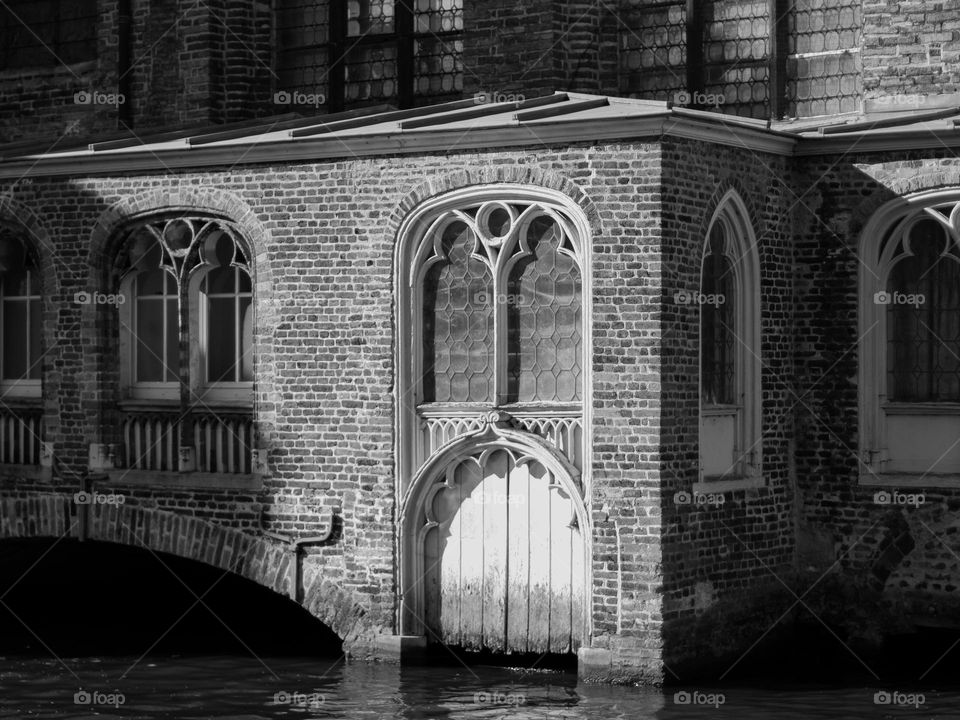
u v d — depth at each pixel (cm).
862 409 2072
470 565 2017
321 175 2081
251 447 2138
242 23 2611
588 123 1906
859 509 2069
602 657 1914
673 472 1908
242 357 2184
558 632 1967
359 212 2061
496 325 1984
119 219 2205
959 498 2012
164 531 2189
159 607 2541
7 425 2316
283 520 2109
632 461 1902
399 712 1800
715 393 2014
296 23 2622
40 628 2364
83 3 2725
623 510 1905
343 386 2072
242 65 2606
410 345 2039
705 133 1942
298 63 2622
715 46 2344
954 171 2014
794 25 2291
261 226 2117
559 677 1950
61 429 2253
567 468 1947
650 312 1892
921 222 2059
